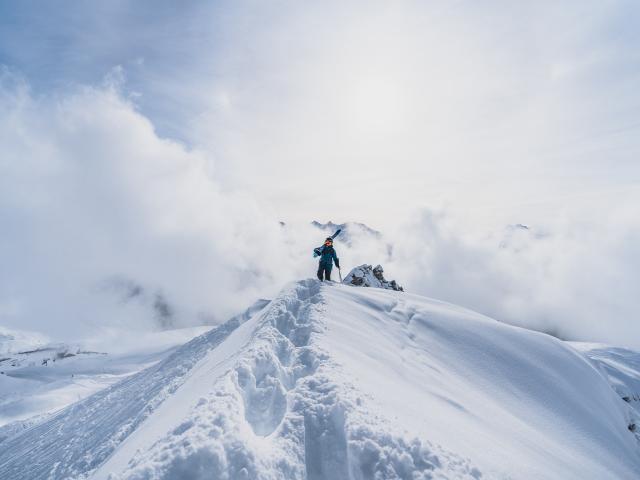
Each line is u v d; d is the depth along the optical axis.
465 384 11.76
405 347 12.73
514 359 14.62
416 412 7.13
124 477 4.17
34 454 16.02
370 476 4.72
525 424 10.79
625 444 14.14
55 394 63.78
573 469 9.03
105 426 14.68
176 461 4.36
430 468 4.81
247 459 4.55
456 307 19.22
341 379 6.91
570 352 18.09
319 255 19.00
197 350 19.06
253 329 12.42
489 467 6.14
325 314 12.59
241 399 6.34
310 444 5.44
